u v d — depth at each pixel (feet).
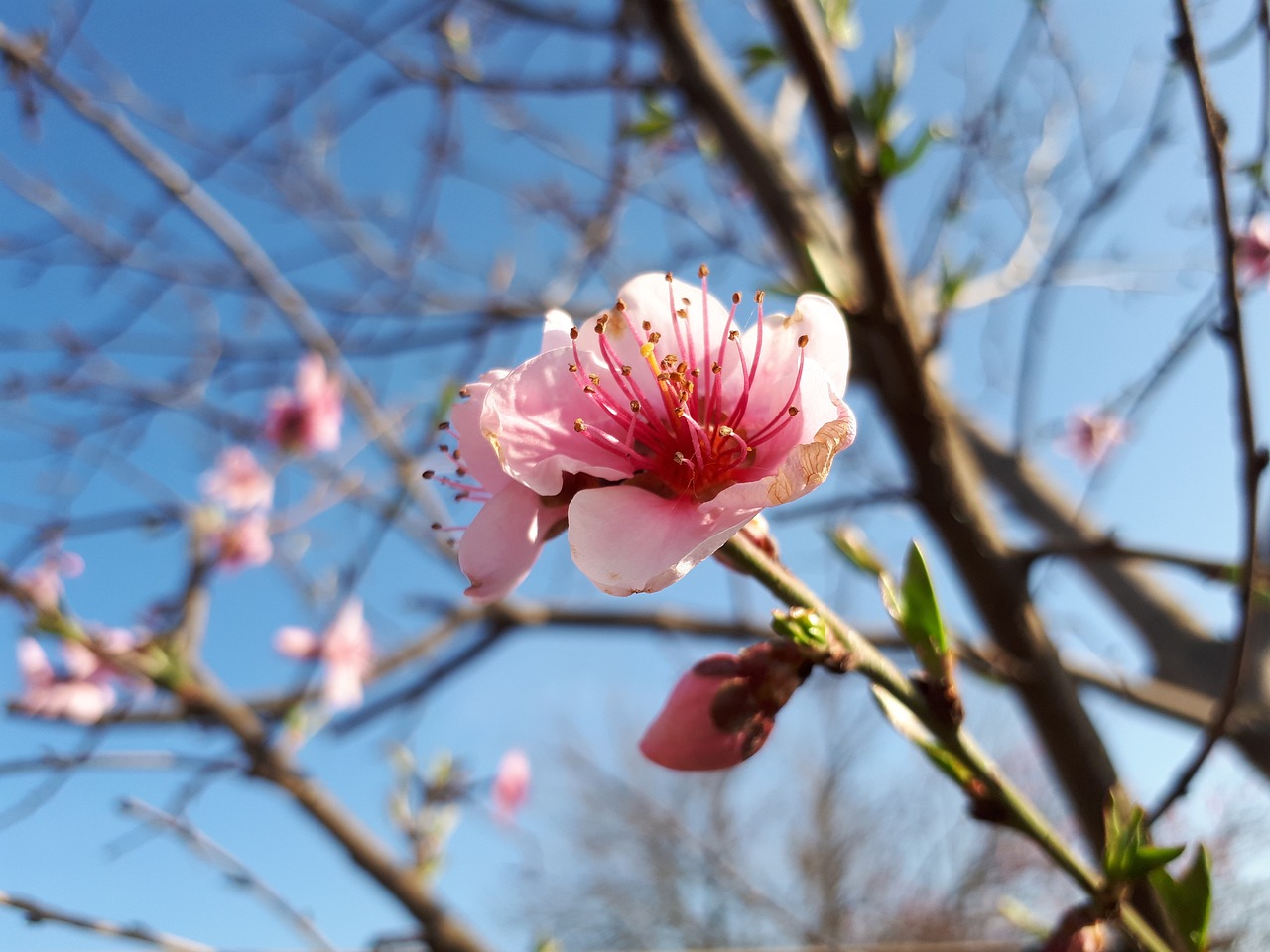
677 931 2.51
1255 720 0.70
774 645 0.29
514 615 0.78
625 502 0.29
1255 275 0.73
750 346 0.33
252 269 0.83
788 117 0.85
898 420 0.51
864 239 0.45
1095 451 1.10
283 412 0.91
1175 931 0.29
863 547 0.37
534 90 0.76
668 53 0.72
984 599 0.50
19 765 0.60
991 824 0.28
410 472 0.75
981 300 0.84
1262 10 0.35
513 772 0.96
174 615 0.74
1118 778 0.46
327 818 0.69
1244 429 0.32
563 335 0.32
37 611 0.67
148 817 0.56
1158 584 0.87
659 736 0.29
